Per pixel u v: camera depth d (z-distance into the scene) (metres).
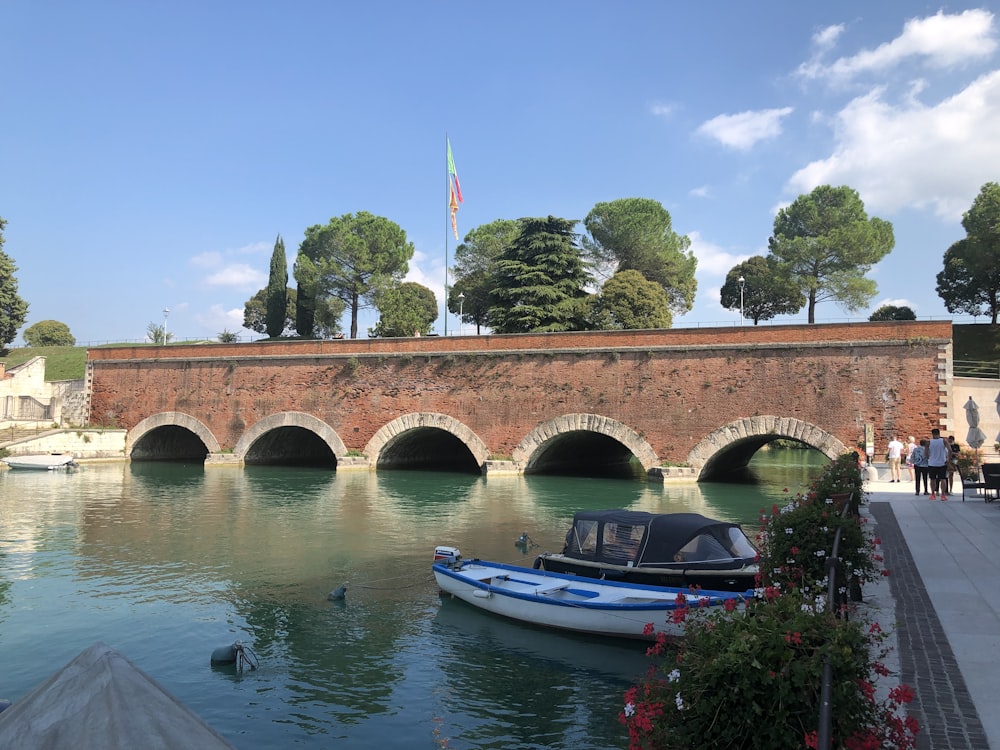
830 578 5.54
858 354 25.98
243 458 36.53
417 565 14.56
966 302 53.00
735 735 3.77
